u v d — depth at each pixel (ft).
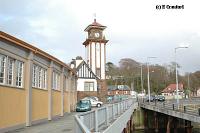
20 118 66.64
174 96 328.29
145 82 372.79
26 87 70.74
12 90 62.64
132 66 396.37
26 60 71.26
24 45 67.51
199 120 89.51
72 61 238.27
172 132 159.43
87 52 283.38
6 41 60.08
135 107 174.40
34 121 75.51
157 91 382.01
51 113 91.50
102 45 278.05
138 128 179.42
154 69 383.45
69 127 67.82
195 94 413.80
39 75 82.53
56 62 97.40
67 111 123.03
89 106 139.13
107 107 54.19
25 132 58.75
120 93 338.34
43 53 81.35
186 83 411.54
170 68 396.78
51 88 91.97
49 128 66.08
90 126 37.37
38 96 79.87
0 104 56.59
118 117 63.72
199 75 420.36
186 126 150.51
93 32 277.64
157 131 164.96
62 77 109.19
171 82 395.55
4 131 57.93
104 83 245.86
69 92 125.29
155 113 166.61
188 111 103.60
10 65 63.41
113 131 47.98
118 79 381.40
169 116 136.26
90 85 229.86
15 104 64.03
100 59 276.62
